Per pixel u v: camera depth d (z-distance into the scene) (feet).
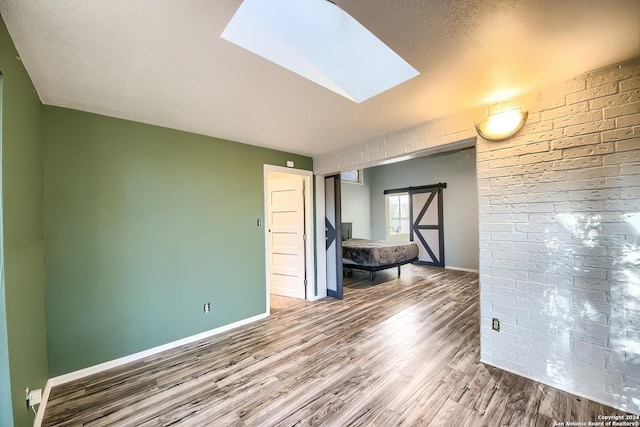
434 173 22.88
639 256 5.47
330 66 6.79
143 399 6.41
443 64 5.65
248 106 7.66
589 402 5.94
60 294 7.20
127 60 5.31
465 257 21.15
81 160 7.64
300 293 14.47
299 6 5.98
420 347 8.70
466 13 4.18
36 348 5.89
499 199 7.36
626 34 4.68
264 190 12.16
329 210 14.88
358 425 5.43
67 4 3.79
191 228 9.78
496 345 7.45
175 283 9.34
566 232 6.31
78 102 7.16
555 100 6.44
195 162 9.96
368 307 12.79
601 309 5.89
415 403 6.05
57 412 6.03
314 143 11.69
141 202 8.68
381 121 9.00
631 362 5.54
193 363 8.04
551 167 6.51
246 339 9.62
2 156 4.24
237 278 11.02
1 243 4.18
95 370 7.65
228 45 4.91
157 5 3.85
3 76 4.24
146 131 8.84
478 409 5.82
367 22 4.39
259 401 6.24
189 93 6.80
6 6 3.78
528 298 6.88
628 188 5.57
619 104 5.65
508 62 5.60
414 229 23.89
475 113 7.84
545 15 4.21
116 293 8.12
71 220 7.42
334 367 7.60
